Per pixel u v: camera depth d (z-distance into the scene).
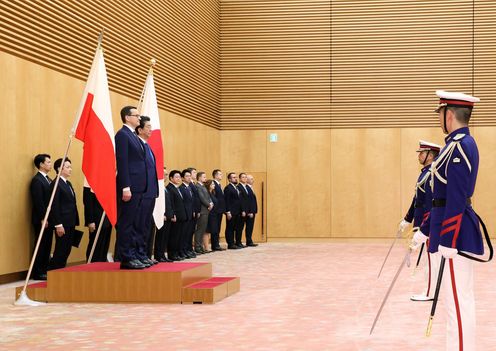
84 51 11.66
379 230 19.22
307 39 19.62
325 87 19.53
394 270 11.31
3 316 6.65
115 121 12.58
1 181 9.16
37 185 9.61
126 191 7.48
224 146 19.86
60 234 9.59
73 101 11.28
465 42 18.98
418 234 4.34
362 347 5.23
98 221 10.64
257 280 9.82
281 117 19.70
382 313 6.89
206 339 5.52
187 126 16.69
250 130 19.80
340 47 19.48
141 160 7.71
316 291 8.60
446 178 3.96
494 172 18.72
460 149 3.87
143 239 8.00
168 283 7.52
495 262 12.85
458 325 3.95
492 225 18.66
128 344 5.30
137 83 13.73
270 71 19.77
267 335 5.70
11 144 9.42
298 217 19.50
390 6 19.28
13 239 9.39
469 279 3.99
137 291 7.53
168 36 15.52
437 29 19.09
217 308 7.17
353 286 9.12
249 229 17.30
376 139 19.28
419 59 19.16
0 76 9.18
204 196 14.63
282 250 15.94
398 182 19.19
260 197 19.64
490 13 18.89
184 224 13.20
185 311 6.96
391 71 19.27
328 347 5.21
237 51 19.91
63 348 5.15
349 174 19.38
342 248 16.72
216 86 19.58
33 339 5.50
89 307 7.23
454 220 3.83
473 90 18.95
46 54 10.50
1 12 9.23
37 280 9.68
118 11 12.85
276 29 19.77
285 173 19.61
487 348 5.21
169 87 15.48
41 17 10.33
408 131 19.19
